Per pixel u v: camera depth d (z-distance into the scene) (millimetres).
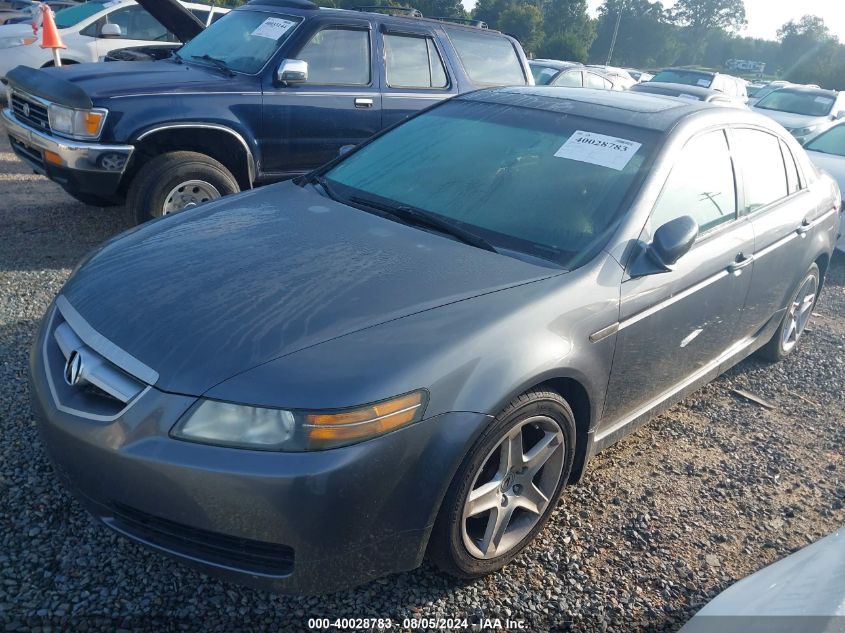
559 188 3117
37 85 5211
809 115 13406
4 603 2271
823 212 4488
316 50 5898
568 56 59250
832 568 1691
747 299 3711
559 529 2936
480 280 2602
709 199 3381
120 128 5047
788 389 4484
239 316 2299
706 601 2652
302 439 2037
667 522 3062
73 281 2721
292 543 2076
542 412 2543
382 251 2760
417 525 2238
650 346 3014
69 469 2262
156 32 11109
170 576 2465
